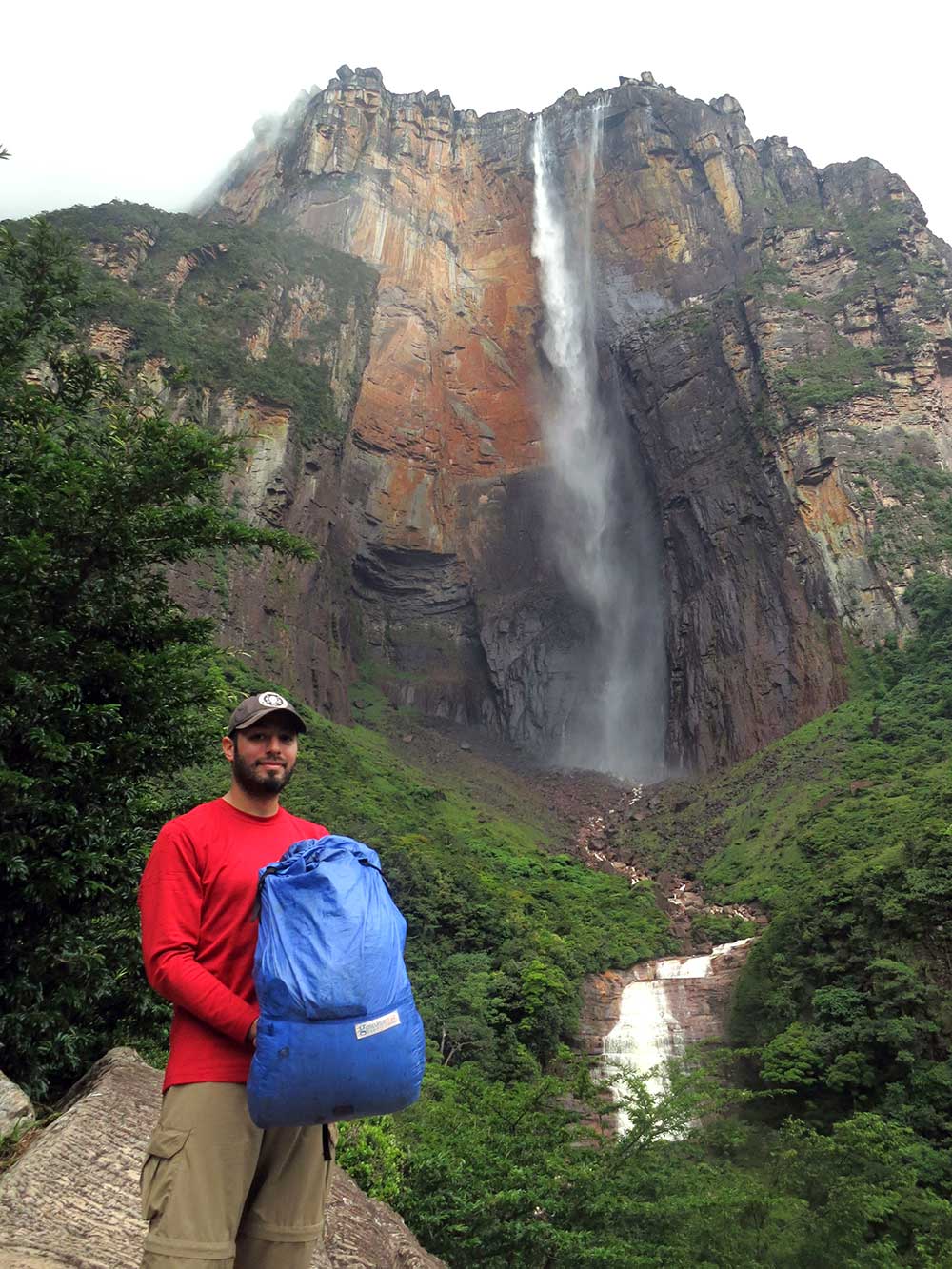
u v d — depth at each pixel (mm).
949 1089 27484
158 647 11750
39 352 13461
